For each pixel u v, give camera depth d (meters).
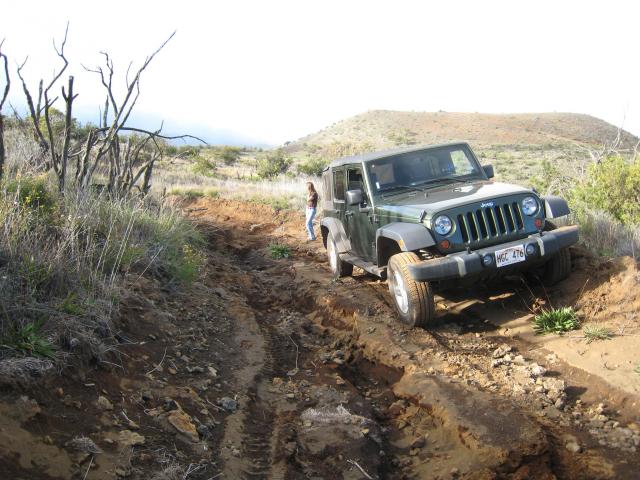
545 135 126.56
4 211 5.36
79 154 8.53
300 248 12.56
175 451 3.48
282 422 4.22
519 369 4.89
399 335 5.86
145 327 5.21
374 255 7.41
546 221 6.62
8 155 8.71
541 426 3.98
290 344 6.06
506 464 3.56
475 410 4.16
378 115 158.50
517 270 6.15
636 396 4.18
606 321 5.44
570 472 3.53
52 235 5.66
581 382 4.60
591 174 10.52
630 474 3.39
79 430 3.33
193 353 5.16
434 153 7.57
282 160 41.38
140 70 8.22
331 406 4.52
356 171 7.71
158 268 7.07
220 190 23.14
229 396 4.52
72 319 4.29
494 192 6.26
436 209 5.96
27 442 2.99
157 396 4.11
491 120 142.75
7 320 3.93
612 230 7.78
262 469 3.59
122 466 3.14
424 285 5.86
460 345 5.60
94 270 5.47
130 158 10.26
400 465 3.84
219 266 9.40
